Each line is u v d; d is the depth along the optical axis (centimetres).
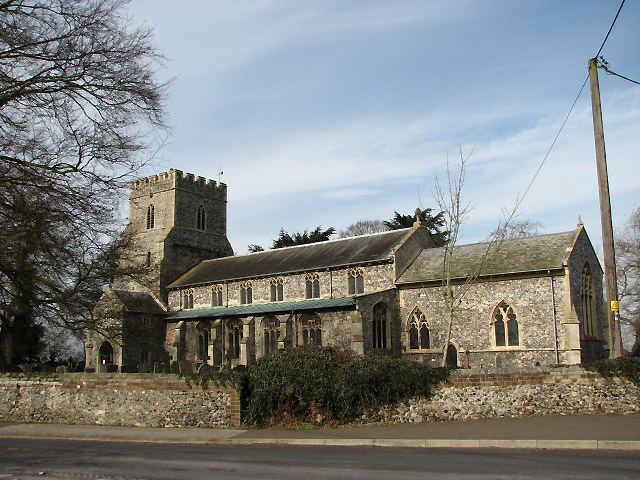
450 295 3353
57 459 1466
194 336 5031
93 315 2881
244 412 2102
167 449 1653
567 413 2042
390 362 2114
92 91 1886
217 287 5144
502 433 1694
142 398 2189
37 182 1914
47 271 2319
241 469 1256
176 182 5800
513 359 3569
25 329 3206
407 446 1620
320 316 4241
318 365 2095
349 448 1608
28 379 2420
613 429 1691
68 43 1789
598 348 3775
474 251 4066
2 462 1427
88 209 2027
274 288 4788
